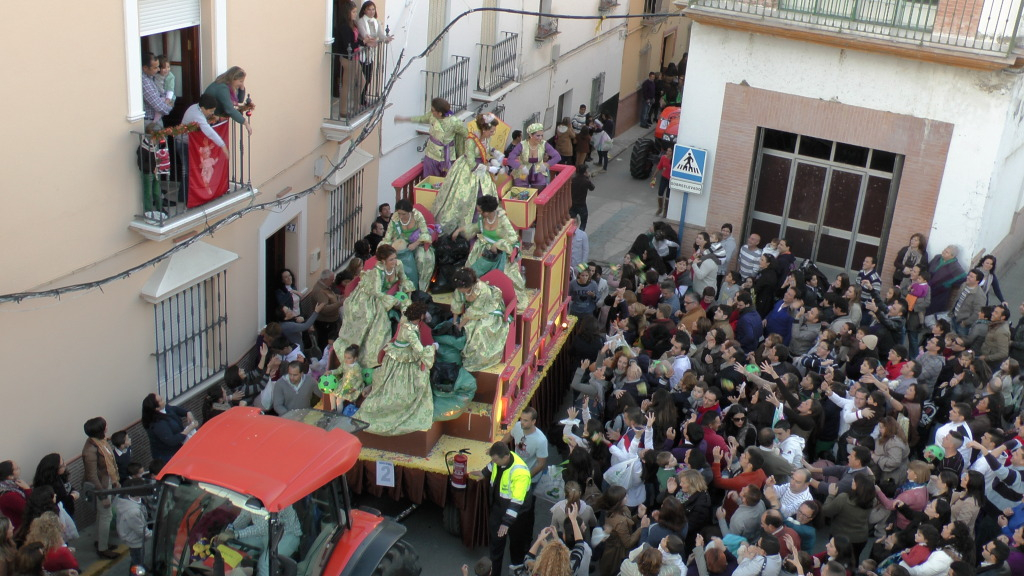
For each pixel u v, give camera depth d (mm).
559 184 13219
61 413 10617
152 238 10977
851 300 14086
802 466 10703
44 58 9461
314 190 14031
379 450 11055
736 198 17781
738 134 17391
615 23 27141
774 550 8727
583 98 26438
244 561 7238
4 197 9391
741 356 12172
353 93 14773
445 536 11477
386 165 17219
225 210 11938
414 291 11367
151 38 11750
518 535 10477
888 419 10797
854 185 17172
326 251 15609
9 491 9445
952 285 15953
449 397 10961
